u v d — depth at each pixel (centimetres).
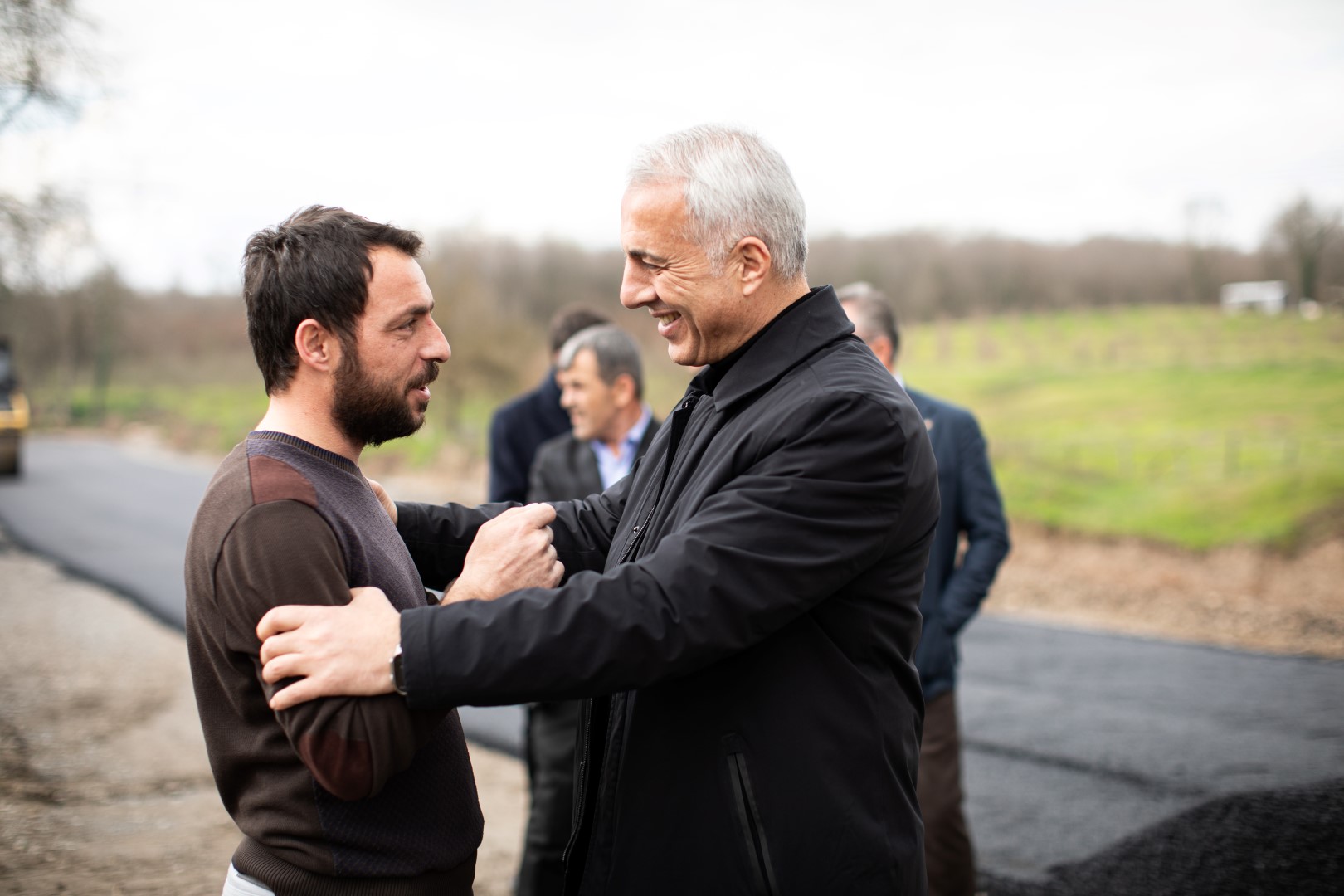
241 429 2567
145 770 416
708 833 155
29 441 2789
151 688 552
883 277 3775
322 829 142
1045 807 420
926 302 3647
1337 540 1123
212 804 380
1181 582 1028
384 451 1952
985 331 3341
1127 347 2759
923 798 315
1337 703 600
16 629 676
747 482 152
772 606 146
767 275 168
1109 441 1744
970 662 713
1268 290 2881
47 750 431
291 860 143
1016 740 521
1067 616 898
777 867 152
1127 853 368
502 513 183
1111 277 3534
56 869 296
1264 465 1451
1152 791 439
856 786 156
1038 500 1410
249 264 154
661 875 157
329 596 139
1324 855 357
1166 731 538
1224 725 550
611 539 201
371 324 151
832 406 153
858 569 153
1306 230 2712
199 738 467
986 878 348
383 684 134
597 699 173
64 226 565
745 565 145
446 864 154
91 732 466
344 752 133
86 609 751
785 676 156
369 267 151
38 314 858
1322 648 768
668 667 142
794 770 154
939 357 3023
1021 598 972
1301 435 1633
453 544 191
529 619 138
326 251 149
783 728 155
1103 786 448
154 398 3394
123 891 286
